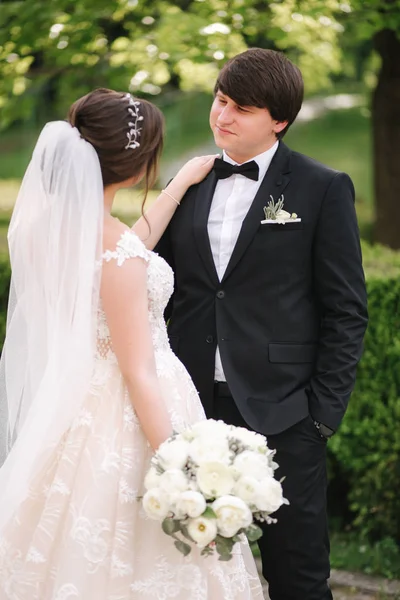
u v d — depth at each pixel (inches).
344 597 171.8
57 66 303.6
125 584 107.5
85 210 110.2
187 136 642.8
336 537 200.2
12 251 115.6
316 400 129.0
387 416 188.4
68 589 106.8
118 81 296.2
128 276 110.0
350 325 128.7
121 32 304.5
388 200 365.4
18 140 695.1
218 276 132.8
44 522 110.8
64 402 111.1
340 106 729.0
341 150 663.8
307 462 129.6
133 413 113.0
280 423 127.3
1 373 120.3
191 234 134.4
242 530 99.9
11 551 112.7
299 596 131.1
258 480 100.0
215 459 99.0
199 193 137.1
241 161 134.9
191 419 119.8
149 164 118.9
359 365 191.2
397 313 189.3
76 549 108.0
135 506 110.4
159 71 302.8
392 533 191.9
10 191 591.8
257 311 130.6
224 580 115.2
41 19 266.2
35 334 115.0
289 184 132.1
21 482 111.9
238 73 127.0
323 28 300.4
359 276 129.5
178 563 110.0
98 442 111.9
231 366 130.3
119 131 113.5
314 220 129.6
